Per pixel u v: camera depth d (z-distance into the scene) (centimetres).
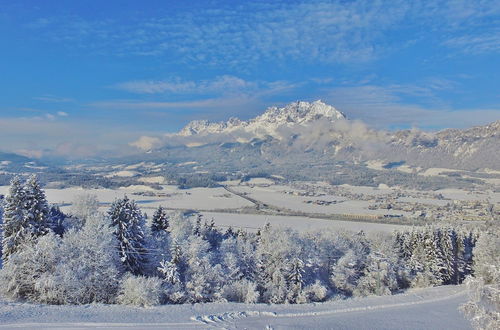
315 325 4788
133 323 4141
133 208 6344
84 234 5641
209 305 5331
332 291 7775
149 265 6338
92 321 4116
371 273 8338
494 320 2431
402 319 5528
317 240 8931
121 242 6081
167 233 8050
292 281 6962
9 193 5909
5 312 4194
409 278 9000
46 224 6103
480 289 2569
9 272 5100
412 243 9706
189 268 6050
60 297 5056
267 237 7569
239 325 4450
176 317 4525
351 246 9512
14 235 5834
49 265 5341
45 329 3766
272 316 5059
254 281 6838
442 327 5241
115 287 5431
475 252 9481
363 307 6134
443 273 9312
